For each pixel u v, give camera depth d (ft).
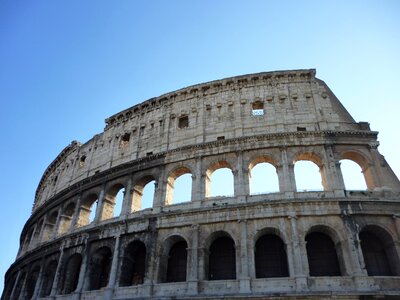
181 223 156.87
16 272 235.20
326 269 142.41
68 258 184.44
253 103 189.78
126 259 164.04
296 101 185.37
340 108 184.14
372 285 127.24
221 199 160.25
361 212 143.13
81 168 232.12
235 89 197.26
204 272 143.23
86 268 171.63
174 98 211.20
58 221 216.33
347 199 145.48
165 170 181.06
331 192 152.46
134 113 224.74
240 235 145.79
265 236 153.79
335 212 143.54
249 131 179.32
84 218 205.57
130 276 165.07
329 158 161.48
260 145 169.68
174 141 192.75
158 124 206.59
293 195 152.56
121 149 214.07
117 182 195.31
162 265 153.28
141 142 205.87
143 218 164.96
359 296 122.42
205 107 197.16
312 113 179.83
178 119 201.77
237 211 151.43
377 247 146.00
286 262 145.79
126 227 168.76
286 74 194.39
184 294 137.90
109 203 197.36
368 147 165.78
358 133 167.63
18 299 207.41
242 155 170.19
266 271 145.48
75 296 163.63
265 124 179.83
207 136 185.26
